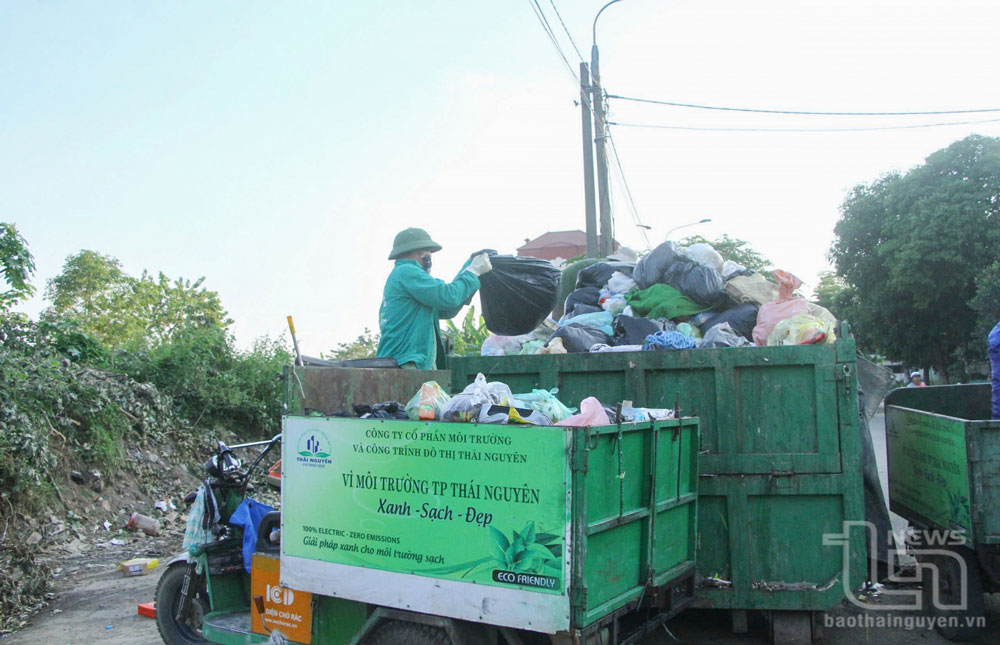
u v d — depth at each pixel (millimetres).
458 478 3527
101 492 10133
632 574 3807
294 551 4086
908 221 31422
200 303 25500
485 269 5828
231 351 14859
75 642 6043
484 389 3885
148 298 30156
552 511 3266
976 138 30969
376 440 3801
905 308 33656
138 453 11367
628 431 3723
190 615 5492
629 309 6340
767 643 5207
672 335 5504
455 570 3518
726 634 5422
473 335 14484
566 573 3217
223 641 4793
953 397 7168
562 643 3326
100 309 31188
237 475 5371
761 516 4992
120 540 9328
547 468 3287
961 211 30109
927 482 5551
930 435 5465
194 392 13484
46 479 9453
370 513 3811
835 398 4934
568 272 7938
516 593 3342
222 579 5230
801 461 4934
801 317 5383
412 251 5531
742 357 5023
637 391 5219
